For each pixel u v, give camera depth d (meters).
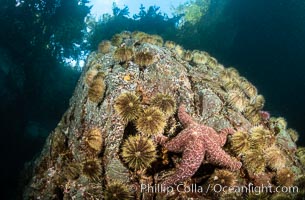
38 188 0.89
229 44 2.44
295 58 2.16
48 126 2.05
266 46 2.28
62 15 2.11
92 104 0.82
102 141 0.72
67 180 0.78
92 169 0.65
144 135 0.64
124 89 0.79
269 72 2.25
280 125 1.01
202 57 1.12
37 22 2.01
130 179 0.66
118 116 0.73
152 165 0.66
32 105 1.99
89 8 2.27
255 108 0.88
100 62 0.95
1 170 1.63
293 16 2.18
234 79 1.05
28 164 1.24
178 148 0.58
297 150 0.96
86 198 0.67
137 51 0.92
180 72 0.87
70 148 0.85
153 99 0.69
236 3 2.47
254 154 0.65
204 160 0.65
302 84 2.10
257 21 2.34
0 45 1.89
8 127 1.75
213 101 0.80
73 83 2.32
